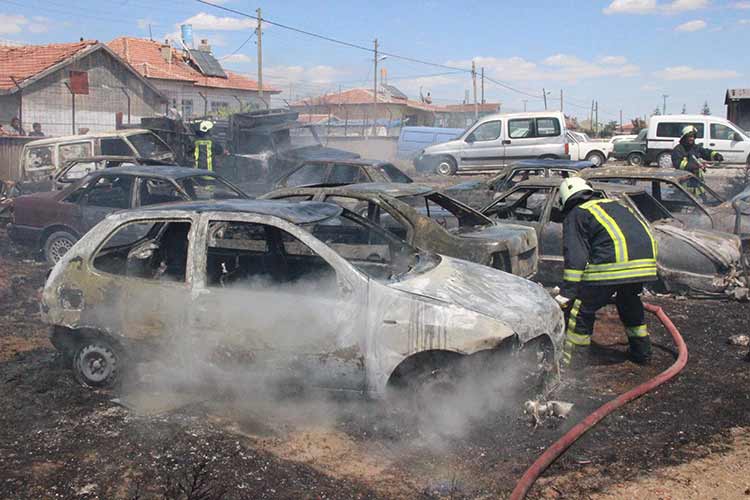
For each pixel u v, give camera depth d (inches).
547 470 155.9
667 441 171.6
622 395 190.1
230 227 202.4
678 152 482.0
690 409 191.9
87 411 187.5
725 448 167.9
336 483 150.7
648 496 144.5
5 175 773.3
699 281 312.7
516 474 154.6
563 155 831.7
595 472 155.5
